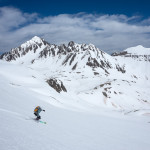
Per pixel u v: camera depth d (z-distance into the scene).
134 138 18.38
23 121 11.71
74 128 16.92
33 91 60.62
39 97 52.78
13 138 6.98
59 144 8.63
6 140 6.45
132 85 176.12
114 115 72.19
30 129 9.88
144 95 159.00
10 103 20.94
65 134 12.34
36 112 14.45
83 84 194.00
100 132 18.11
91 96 134.62
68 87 178.38
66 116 28.33
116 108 126.62
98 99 133.12
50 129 12.52
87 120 28.78
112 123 31.66
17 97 32.06
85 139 12.41
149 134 23.86
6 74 79.38
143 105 139.75
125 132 21.97
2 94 26.81
